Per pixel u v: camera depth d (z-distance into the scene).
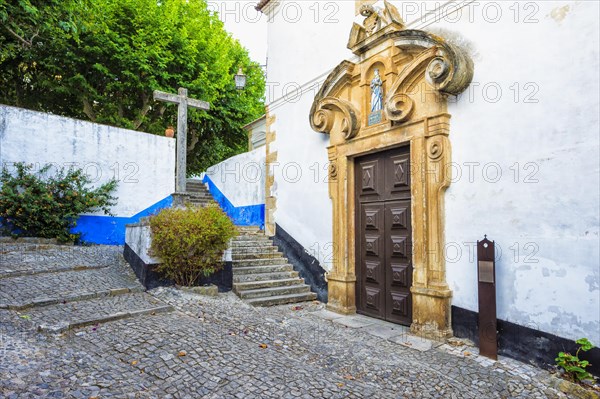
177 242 5.92
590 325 3.66
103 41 11.55
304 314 6.10
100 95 12.66
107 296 5.49
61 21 8.34
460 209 4.85
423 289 5.06
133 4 12.16
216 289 6.23
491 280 4.34
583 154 3.79
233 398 2.98
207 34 14.68
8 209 7.88
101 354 3.62
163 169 10.89
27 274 6.06
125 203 10.10
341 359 4.09
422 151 5.20
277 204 8.48
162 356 3.61
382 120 5.96
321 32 7.48
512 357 4.23
